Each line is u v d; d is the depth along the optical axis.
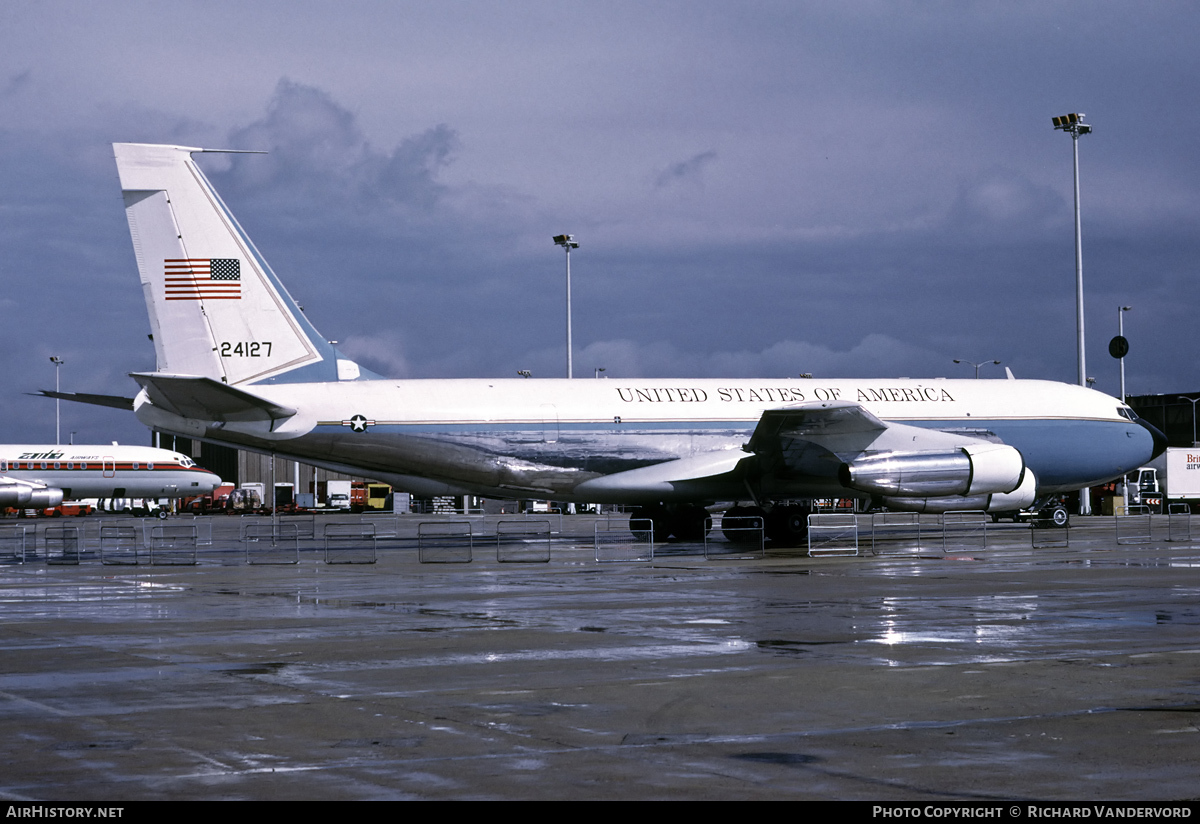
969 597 26.48
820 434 45.25
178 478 114.56
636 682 15.75
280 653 18.78
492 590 29.55
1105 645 18.78
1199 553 41.88
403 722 13.28
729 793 10.23
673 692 14.98
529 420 45.94
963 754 11.56
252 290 43.06
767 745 12.02
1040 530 60.34
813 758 11.45
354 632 21.34
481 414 45.44
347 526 82.69
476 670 16.88
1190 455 91.62
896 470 44.88
